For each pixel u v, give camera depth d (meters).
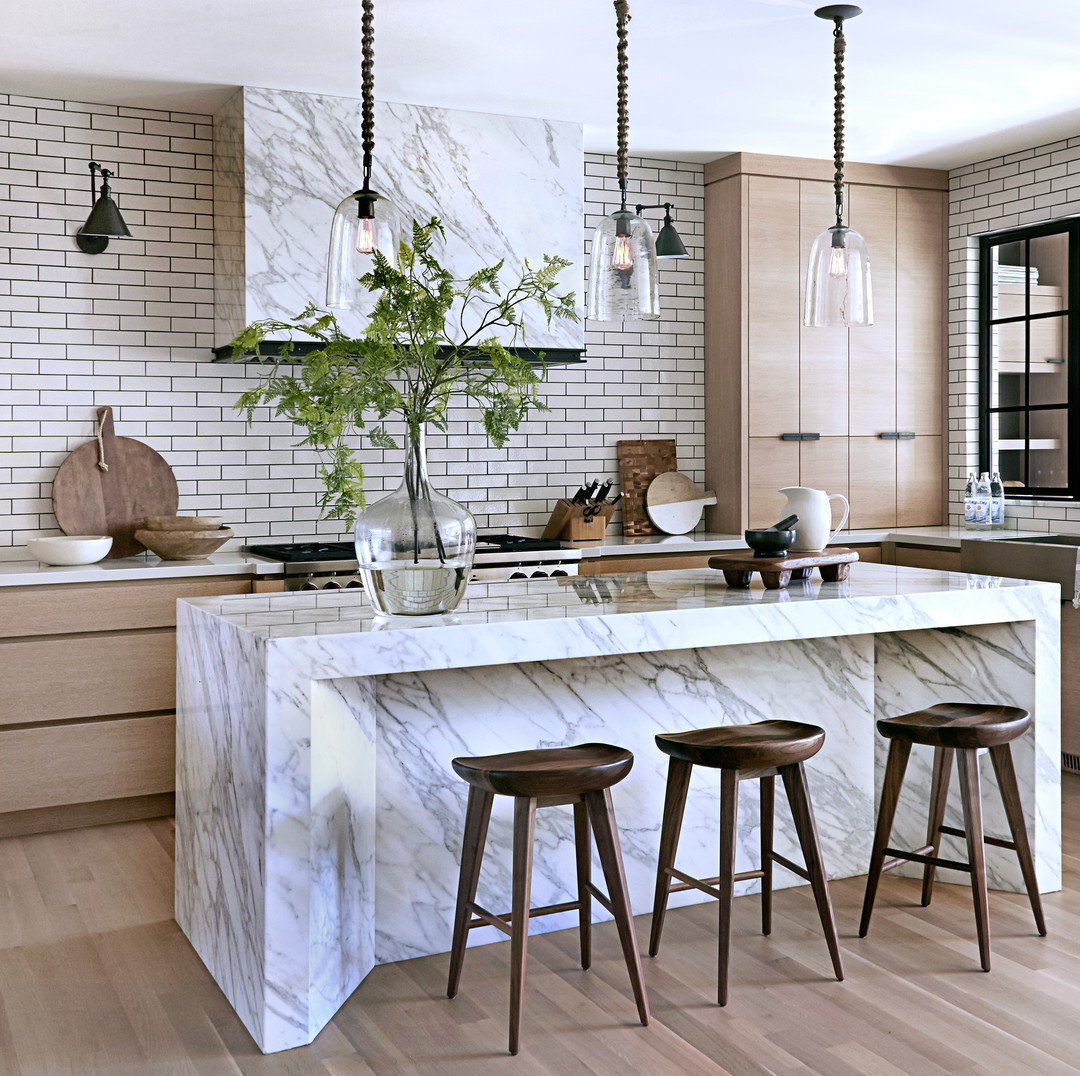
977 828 3.12
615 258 3.09
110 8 3.98
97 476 5.10
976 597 3.57
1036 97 5.17
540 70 4.72
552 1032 2.77
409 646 2.82
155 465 5.20
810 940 3.30
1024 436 6.33
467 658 2.88
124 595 4.53
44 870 4.01
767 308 6.16
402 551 2.96
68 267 5.05
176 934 3.43
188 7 3.98
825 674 3.80
